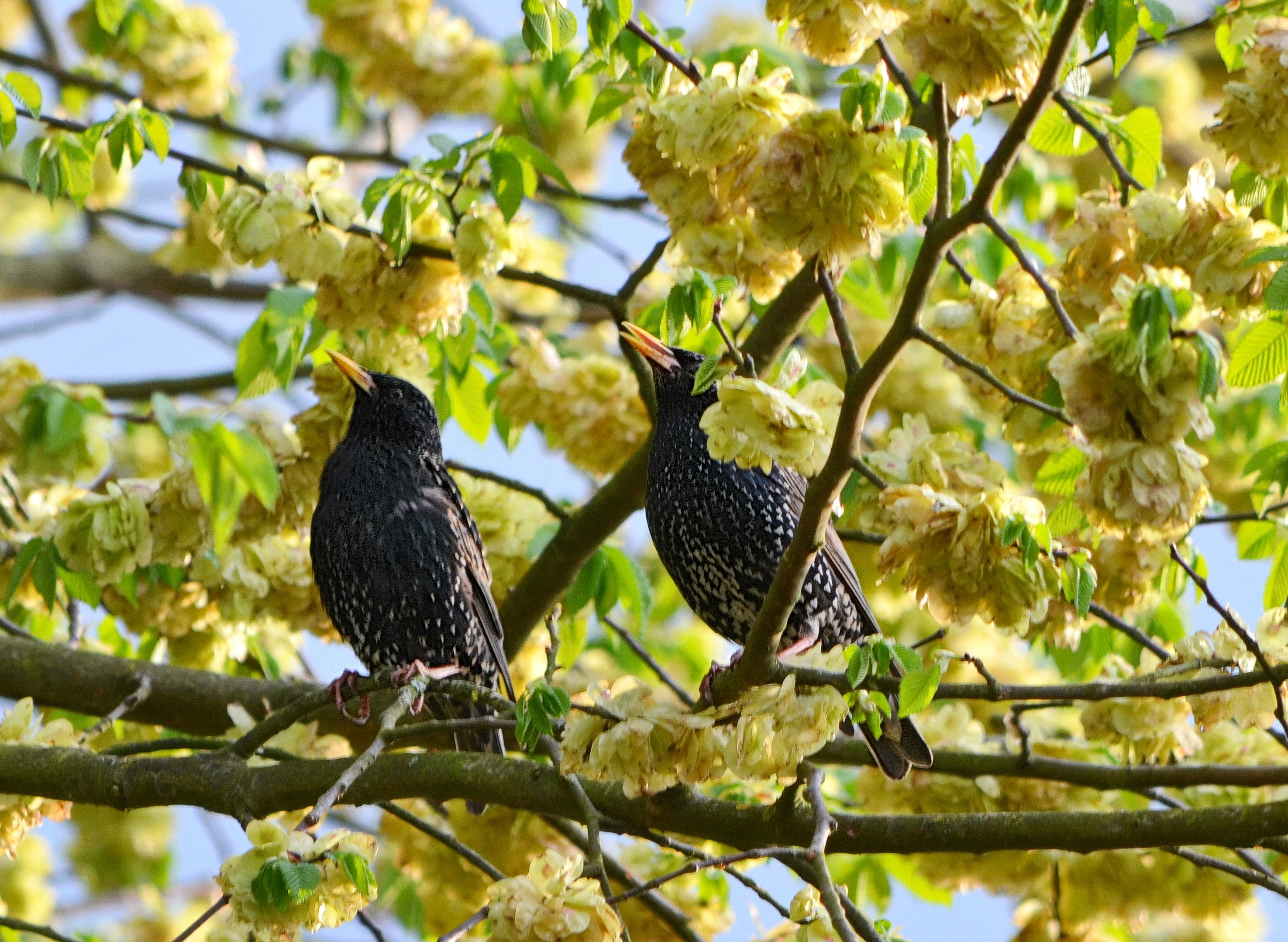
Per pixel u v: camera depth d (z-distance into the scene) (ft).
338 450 35.63
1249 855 33.63
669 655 49.39
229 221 29.60
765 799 33.63
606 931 20.59
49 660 34.53
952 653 21.63
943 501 22.33
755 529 32.12
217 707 35.01
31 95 28.94
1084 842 25.57
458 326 31.24
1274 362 23.52
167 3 43.78
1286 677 22.79
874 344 43.45
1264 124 24.25
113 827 50.39
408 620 35.35
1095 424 20.39
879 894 36.58
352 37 43.60
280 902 18.98
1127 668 32.94
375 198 29.01
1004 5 21.50
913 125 29.25
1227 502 44.21
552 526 37.01
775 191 22.53
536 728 21.76
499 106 46.70
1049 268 27.07
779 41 25.86
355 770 23.72
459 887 36.91
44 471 35.14
